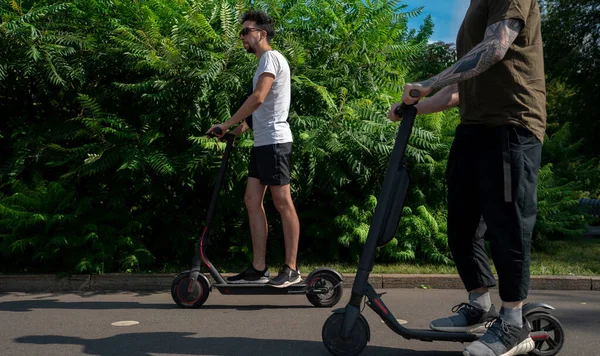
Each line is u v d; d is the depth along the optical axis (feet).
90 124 16.58
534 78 8.93
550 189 21.88
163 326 11.95
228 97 16.92
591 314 13.33
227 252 19.15
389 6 19.63
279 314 13.09
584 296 15.64
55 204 16.92
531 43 8.94
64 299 14.83
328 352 10.08
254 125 13.73
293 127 17.40
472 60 8.49
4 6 18.69
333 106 17.56
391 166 9.26
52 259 17.22
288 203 13.65
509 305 9.04
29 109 18.86
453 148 9.61
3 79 17.51
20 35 17.06
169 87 16.81
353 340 9.29
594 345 10.62
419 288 16.57
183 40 17.54
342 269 17.66
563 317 13.00
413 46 19.79
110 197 17.69
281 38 18.99
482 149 9.07
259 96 13.04
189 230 18.58
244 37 13.97
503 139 8.79
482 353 8.81
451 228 9.86
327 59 19.17
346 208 18.30
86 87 18.47
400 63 20.47
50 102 18.78
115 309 13.61
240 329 11.70
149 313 13.17
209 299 14.80
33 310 13.50
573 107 55.21
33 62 17.19
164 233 18.63
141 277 16.22
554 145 26.55
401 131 9.34
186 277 13.73
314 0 19.65
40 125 18.30
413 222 18.20
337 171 17.60
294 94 17.97
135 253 17.03
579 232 22.75
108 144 17.03
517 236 8.80
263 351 10.14
